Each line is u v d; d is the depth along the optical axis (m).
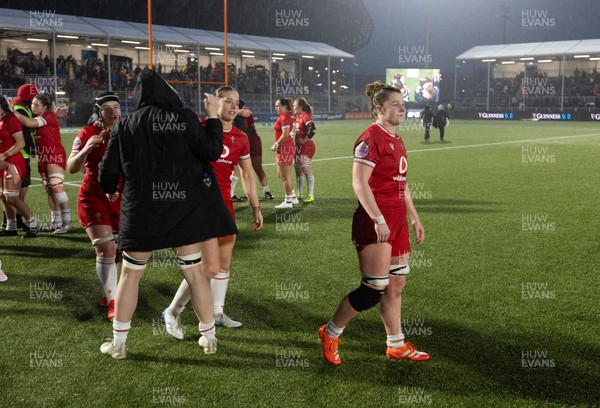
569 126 35.72
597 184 11.40
